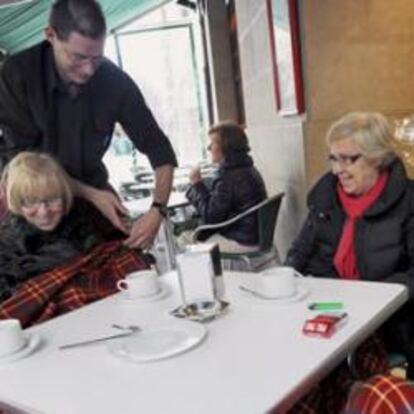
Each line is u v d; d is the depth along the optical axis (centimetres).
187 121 763
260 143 444
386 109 279
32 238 184
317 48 274
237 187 349
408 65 278
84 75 187
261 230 319
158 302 155
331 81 277
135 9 692
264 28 379
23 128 205
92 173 214
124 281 168
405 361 166
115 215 200
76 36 175
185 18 740
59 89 198
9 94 201
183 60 751
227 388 99
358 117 181
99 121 209
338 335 117
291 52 287
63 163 206
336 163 182
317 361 106
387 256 175
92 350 125
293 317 129
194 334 124
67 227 189
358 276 181
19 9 522
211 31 616
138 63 747
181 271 144
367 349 152
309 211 201
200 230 340
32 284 167
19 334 128
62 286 170
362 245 179
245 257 310
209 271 143
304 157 284
